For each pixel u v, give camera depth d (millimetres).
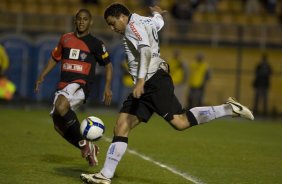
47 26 64438
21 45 61844
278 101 67812
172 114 20016
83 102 23516
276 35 68375
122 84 61969
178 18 70250
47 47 62188
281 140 40219
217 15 75062
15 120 44031
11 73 61562
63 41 23406
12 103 61062
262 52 68375
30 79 61781
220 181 22094
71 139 22812
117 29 19953
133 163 25469
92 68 23297
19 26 64188
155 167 24625
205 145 33812
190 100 61406
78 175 21922
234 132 45094
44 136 33750
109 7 19953
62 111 22484
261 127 52562
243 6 78188
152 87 19828
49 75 61375
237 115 20781
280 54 68375
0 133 34281
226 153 30562
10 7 72562
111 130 40688
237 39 67938
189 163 26250
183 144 33750
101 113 57719
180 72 60719
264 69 62438
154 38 20094
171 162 26281
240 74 66438
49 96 61500
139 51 19094
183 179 22094
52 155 26562
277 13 77125
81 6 73062
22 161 24500
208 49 67938
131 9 71812
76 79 22969
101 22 65000
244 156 29734
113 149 19812
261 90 63000
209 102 68125
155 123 49406
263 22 75875
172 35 67500
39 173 21938
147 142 33844
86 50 23141
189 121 20328
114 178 21672
